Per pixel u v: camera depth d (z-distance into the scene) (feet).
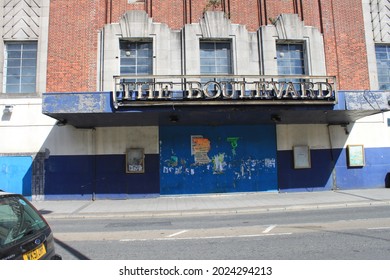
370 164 57.00
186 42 53.67
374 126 57.72
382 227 27.07
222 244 22.67
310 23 57.93
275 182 54.90
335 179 55.93
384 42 59.77
